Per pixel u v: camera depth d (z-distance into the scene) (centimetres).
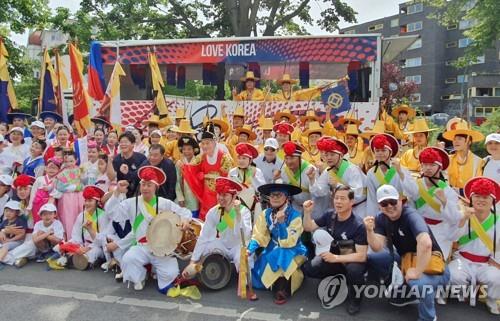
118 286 544
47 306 484
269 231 525
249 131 818
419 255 431
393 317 457
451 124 674
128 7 2233
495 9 1884
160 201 559
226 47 1110
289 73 1196
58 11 1945
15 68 1711
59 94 1041
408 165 671
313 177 608
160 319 452
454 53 5372
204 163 657
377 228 475
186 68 1241
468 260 491
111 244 570
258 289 532
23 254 620
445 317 455
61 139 766
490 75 5009
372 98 1029
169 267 528
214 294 519
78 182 671
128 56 1165
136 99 1267
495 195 482
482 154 1442
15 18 1677
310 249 582
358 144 736
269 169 675
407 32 5700
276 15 2577
